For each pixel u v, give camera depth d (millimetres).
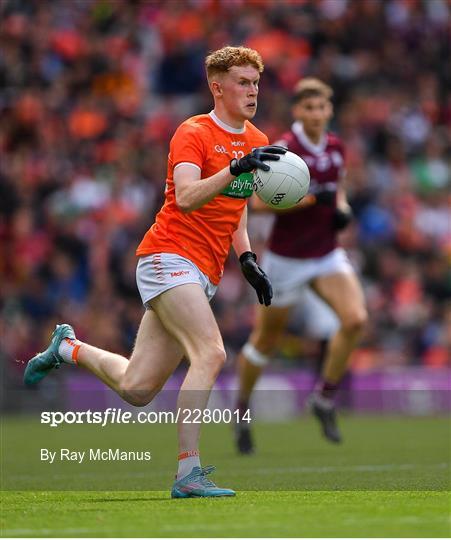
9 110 68125
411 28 81562
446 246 70375
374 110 75625
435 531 16703
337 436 39406
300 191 22078
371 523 17500
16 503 21656
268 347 37875
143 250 22609
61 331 23781
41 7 73625
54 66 71875
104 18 75250
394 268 66062
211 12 76812
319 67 76125
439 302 66500
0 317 57875
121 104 71312
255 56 22797
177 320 22031
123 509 19734
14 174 65000
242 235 23719
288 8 78938
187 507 19812
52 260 61531
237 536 16344
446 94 80375
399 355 62312
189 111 72625
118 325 58500
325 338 54625
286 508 19500
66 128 68938
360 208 68375
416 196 72188
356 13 80188
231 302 60375
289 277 37750
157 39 75750
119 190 64688
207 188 21453
